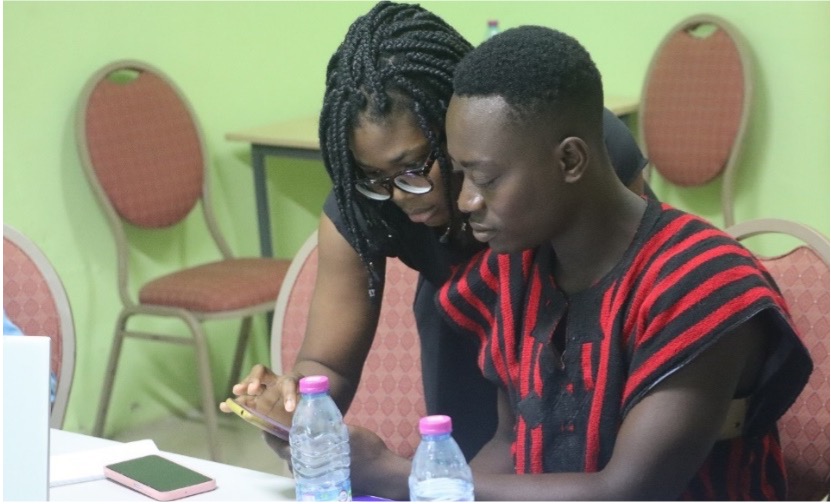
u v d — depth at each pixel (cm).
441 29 137
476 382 165
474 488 124
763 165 366
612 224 123
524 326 133
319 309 158
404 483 130
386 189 134
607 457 124
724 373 116
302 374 155
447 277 155
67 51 328
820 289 166
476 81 114
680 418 116
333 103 132
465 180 118
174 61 357
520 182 114
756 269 119
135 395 356
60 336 208
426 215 136
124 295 332
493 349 137
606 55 396
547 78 111
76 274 336
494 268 139
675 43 366
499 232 117
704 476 129
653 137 373
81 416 342
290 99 392
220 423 366
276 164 387
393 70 127
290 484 136
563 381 127
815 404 163
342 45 134
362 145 131
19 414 101
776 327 118
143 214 340
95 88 329
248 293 319
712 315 114
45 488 101
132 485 136
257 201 363
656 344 117
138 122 339
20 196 319
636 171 152
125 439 349
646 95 374
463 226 142
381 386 190
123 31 342
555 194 116
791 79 355
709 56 358
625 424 119
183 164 350
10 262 210
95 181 328
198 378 376
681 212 125
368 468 132
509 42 114
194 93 363
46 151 325
